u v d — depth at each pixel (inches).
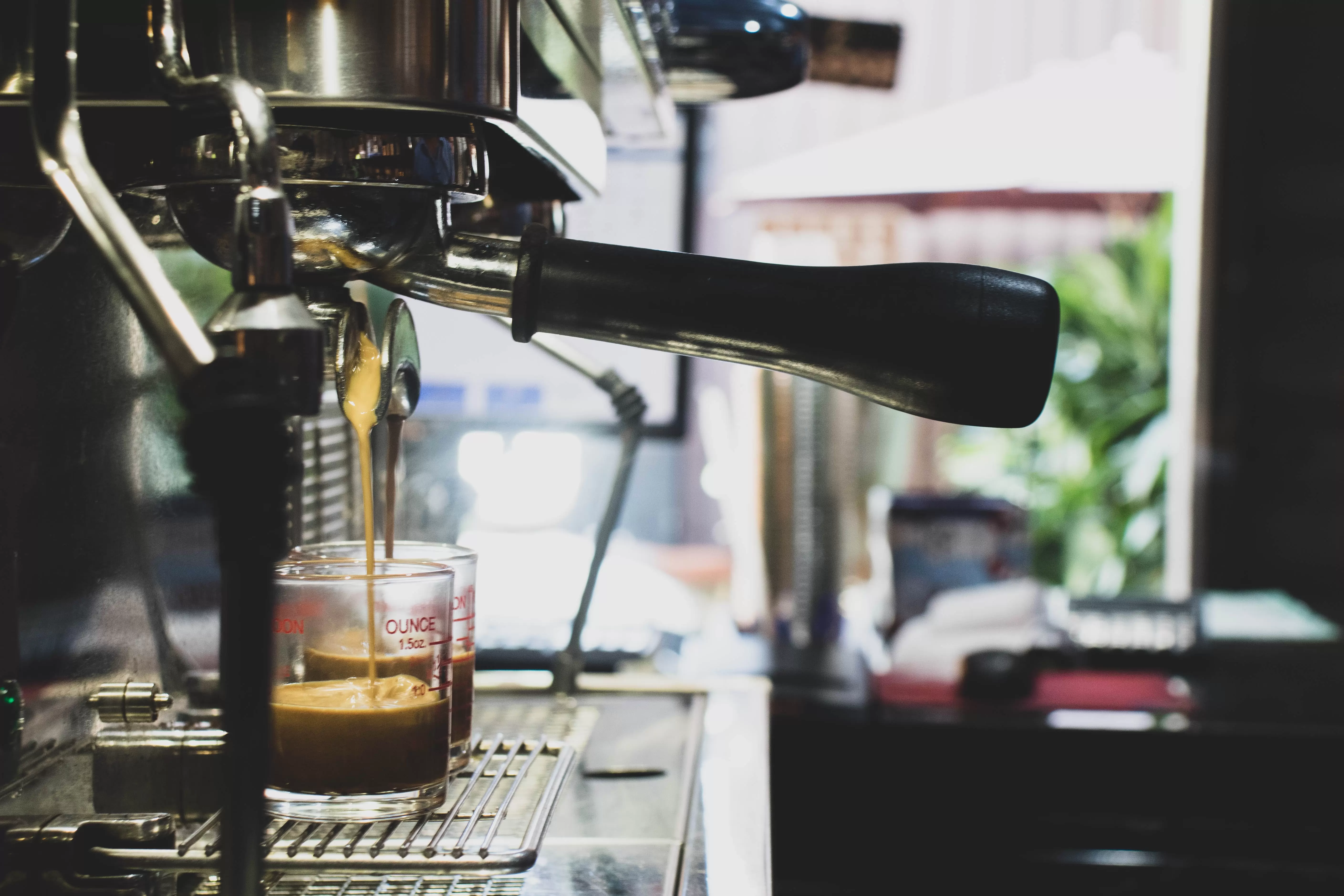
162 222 28.6
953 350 20.1
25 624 23.4
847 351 20.4
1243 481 117.5
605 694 39.8
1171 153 103.0
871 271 20.8
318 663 23.9
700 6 37.3
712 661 73.1
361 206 21.4
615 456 86.6
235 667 14.9
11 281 22.2
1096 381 137.1
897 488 133.8
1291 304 112.4
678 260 21.1
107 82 20.7
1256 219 114.4
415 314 70.1
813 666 72.1
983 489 134.6
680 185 76.2
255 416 14.6
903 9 130.8
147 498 29.1
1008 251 137.7
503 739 30.0
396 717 23.4
